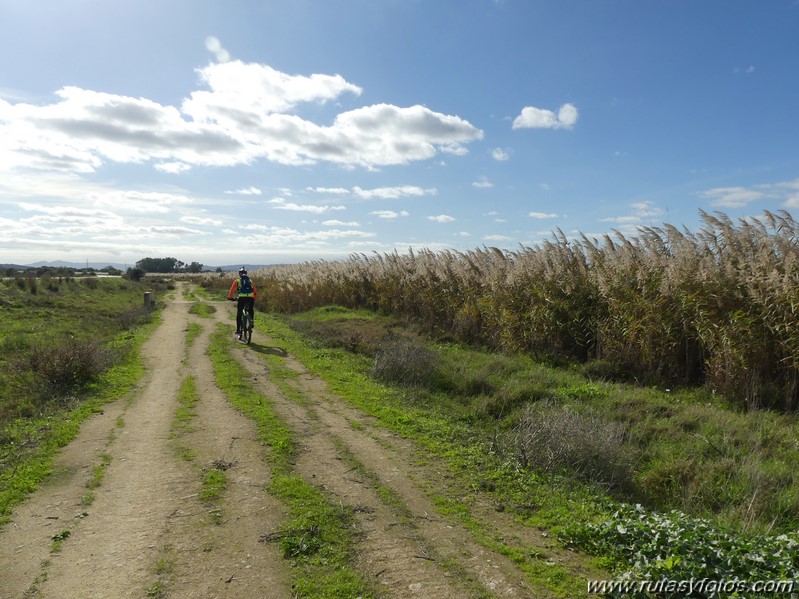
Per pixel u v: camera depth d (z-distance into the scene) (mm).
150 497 5551
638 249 12719
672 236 12281
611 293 12109
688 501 5973
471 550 4594
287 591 3947
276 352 14633
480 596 3920
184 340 16688
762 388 9242
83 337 17516
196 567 4246
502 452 7109
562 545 4750
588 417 8219
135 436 7578
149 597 3867
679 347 10984
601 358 12398
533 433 7137
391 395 10180
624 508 5379
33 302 24312
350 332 17234
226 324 20984
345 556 4434
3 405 9461
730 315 9602
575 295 13133
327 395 10156
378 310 22859
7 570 4215
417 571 4234
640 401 9516
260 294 33594
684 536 4441
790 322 8898
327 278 27094
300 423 8219
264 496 5547
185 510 5238
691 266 10883
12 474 6133
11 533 4812
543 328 13414
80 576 4129
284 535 4727
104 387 10453
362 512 5254
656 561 4098
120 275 60469
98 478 6051
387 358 11773
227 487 5777
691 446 7457
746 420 8320
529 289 13969
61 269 50781
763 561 4102
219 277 58938
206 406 9164
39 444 7258
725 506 5898
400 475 6285
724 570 4016
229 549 4516
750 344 9320
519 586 4062
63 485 5895
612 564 4383
